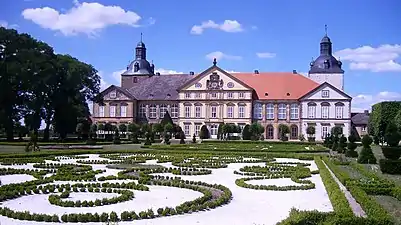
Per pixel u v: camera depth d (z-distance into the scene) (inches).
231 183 1108.5
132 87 4854.8
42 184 1048.8
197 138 4471.0
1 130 4160.9
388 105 3075.8
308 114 4313.5
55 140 3324.3
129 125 4106.8
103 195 912.3
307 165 1585.9
